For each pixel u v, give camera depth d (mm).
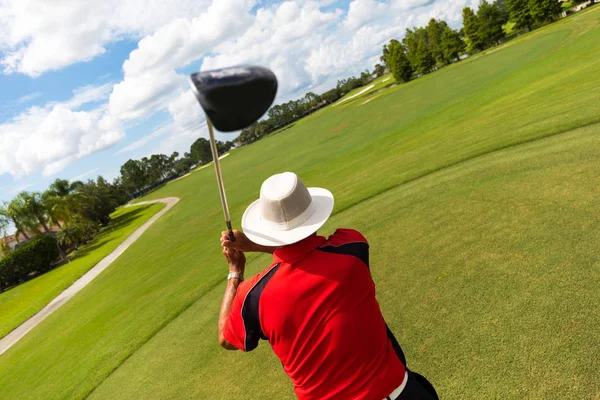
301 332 1511
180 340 6664
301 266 1502
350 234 1671
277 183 1563
